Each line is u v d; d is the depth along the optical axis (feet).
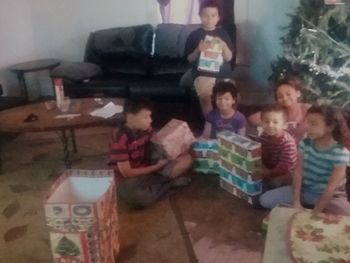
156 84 13.57
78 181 7.50
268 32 15.07
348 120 9.05
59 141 12.77
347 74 11.09
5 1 15.38
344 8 10.84
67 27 16.24
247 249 7.75
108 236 7.06
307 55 11.46
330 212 7.74
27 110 10.90
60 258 6.81
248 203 9.12
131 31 15.03
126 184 9.09
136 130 9.25
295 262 5.05
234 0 14.89
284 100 9.64
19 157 11.84
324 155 8.02
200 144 10.16
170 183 9.66
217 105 10.39
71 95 13.78
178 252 7.77
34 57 16.44
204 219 8.70
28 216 9.06
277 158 9.18
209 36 11.94
